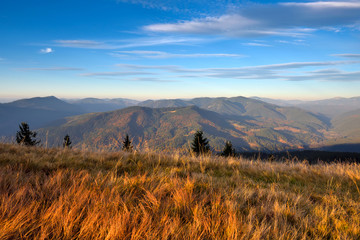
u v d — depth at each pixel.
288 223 2.63
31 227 2.02
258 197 3.42
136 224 2.18
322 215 2.87
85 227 1.99
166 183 3.53
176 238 1.99
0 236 1.79
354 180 5.18
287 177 5.54
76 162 5.09
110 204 2.54
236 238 1.99
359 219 2.84
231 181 4.54
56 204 2.35
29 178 3.33
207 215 2.54
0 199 2.40
